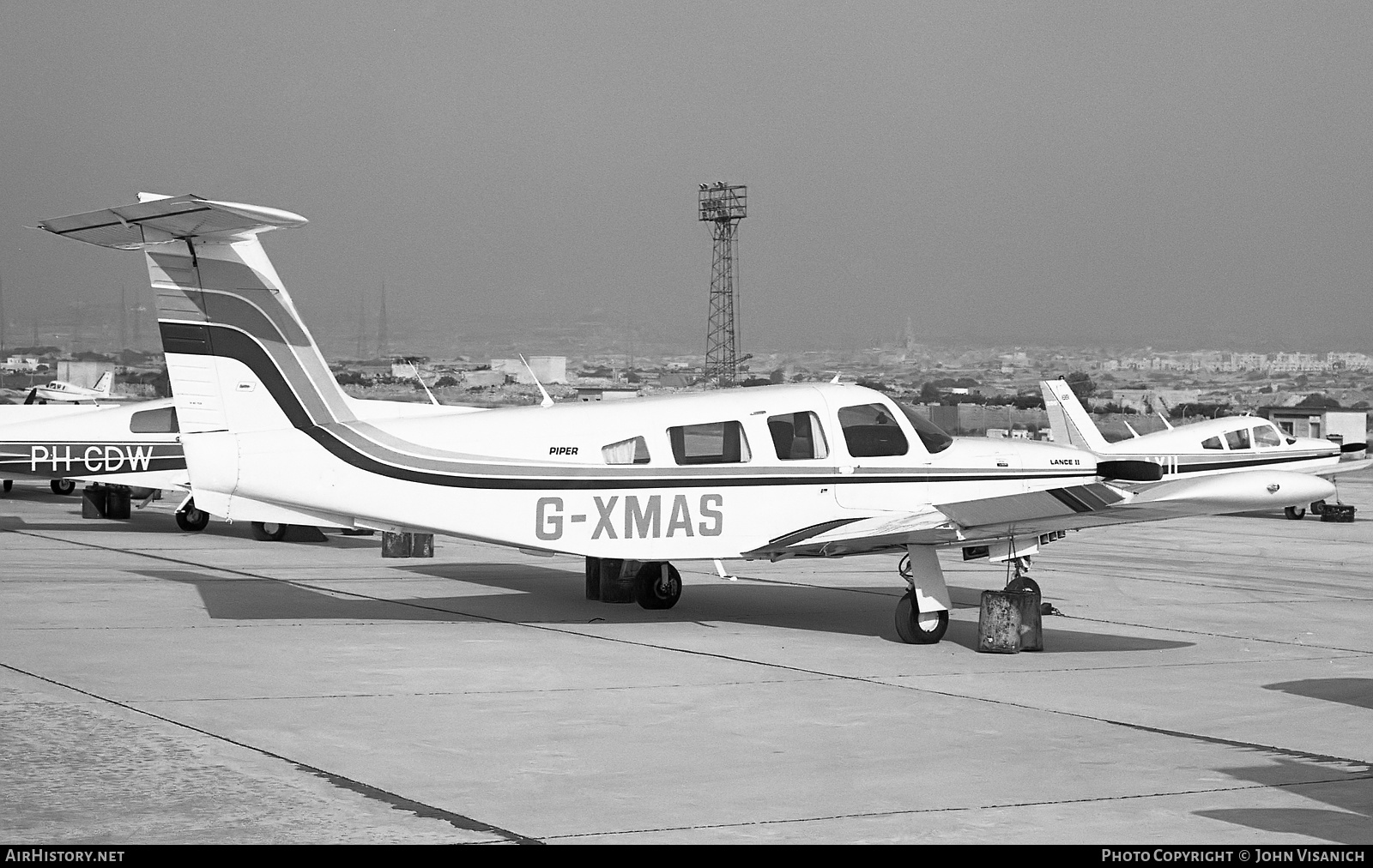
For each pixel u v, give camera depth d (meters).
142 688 13.00
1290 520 44.94
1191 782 10.26
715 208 127.12
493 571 24.59
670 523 17.73
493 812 9.13
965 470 18.92
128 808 8.98
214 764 10.15
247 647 15.62
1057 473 19.31
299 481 17.19
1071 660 16.03
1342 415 82.44
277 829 8.62
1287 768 10.76
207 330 17.00
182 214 15.62
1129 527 41.16
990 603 16.48
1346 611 21.34
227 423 17.09
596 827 8.84
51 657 14.61
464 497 17.31
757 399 18.39
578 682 13.93
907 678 14.59
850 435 18.56
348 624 17.62
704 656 15.73
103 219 15.84
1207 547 34.09
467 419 17.66
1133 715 12.77
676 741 11.34
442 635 16.89
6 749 10.45
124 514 36.19
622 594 20.42
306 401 17.31
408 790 9.62
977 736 11.77
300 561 26.03
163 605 19.16
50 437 31.28
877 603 21.25
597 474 17.50
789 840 8.66
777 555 18.55
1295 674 15.24
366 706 12.46
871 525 17.53
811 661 15.57
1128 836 8.83
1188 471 42.81
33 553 26.48
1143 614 20.52
